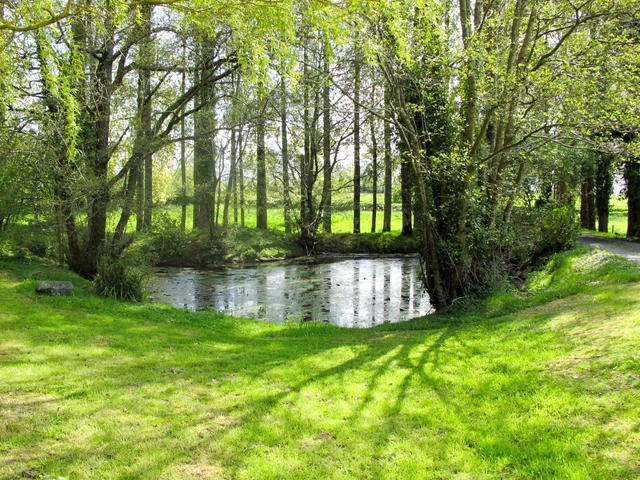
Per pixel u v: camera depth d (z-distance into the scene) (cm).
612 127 994
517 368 618
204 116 2047
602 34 1131
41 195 1552
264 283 1984
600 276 1062
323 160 3294
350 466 397
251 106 1803
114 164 1898
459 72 1122
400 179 2550
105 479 367
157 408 521
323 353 823
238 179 3091
